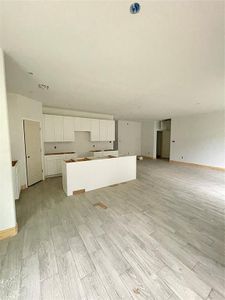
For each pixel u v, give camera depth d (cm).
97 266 156
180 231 216
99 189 388
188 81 288
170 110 586
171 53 194
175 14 130
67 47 180
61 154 515
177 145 767
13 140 365
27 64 221
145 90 343
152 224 234
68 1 117
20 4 119
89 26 145
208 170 613
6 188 198
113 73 253
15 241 195
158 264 159
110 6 122
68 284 137
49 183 438
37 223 236
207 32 153
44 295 127
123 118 825
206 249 181
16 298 125
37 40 166
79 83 299
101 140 649
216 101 441
